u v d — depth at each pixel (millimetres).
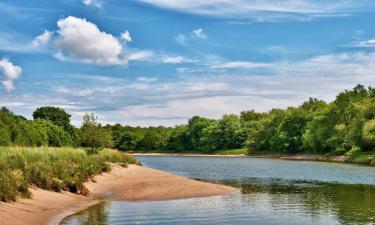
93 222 23047
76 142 119188
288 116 148375
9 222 20562
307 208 28250
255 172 64188
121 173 47562
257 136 162750
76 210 26859
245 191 37844
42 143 84312
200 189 37281
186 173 62656
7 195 24328
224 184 44844
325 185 43625
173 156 170125
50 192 30000
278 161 107438
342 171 65188
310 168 73625
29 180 30016
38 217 23000
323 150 126125
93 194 33812
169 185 39031
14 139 74000
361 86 134250
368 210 27375
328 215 25625
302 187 41656
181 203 30438
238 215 25578
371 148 105625
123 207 28438
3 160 31250
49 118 123312
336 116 124875
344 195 35062
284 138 145750
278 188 40625
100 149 68812
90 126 68875
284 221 23781
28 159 35188
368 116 109312
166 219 24188
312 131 129625
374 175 56719
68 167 36438
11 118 81375
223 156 162500
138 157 155625
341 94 127125
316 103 169125
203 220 24000
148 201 31484
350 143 112312
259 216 25266
